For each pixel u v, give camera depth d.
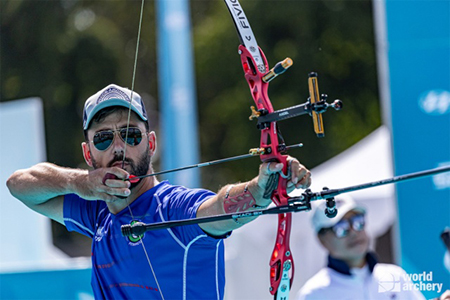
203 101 58.25
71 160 60.59
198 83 58.09
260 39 55.81
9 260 23.47
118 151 11.73
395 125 19.19
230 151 57.69
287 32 56.41
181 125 22.98
